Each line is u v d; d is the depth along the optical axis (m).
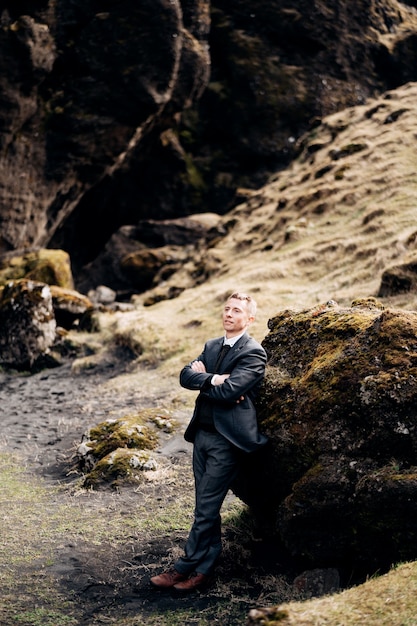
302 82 28.03
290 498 4.29
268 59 28.08
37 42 19.08
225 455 4.40
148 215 26.73
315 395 4.39
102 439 7.22
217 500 4.38
